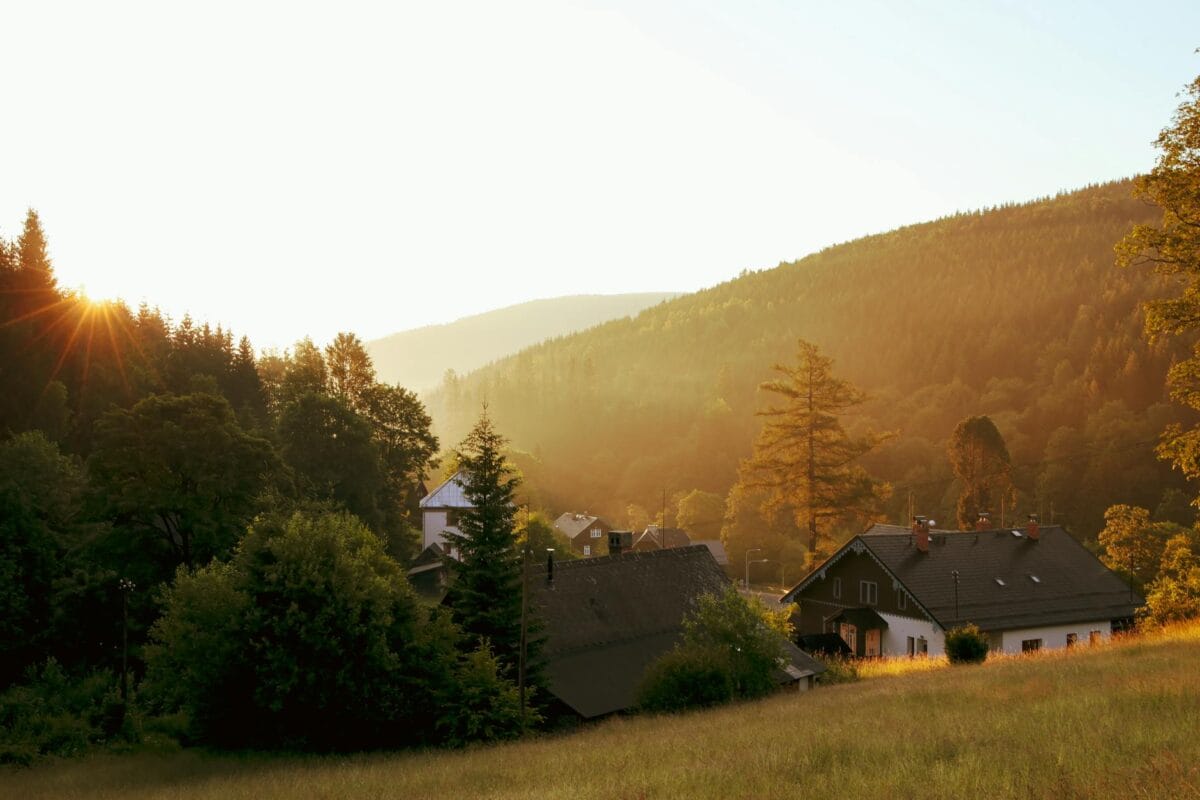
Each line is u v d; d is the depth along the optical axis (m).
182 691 30.30
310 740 30.00
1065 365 133.62
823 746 15.57
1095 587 52.88
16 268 63.34
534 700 31.69
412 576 67.50
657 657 35.12
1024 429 123.19
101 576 40.88
